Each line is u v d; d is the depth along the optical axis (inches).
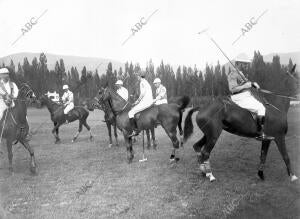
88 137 442.3
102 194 220.1
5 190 233.1
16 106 274.4
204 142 255.4
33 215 201.6
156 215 193.8
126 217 192.9
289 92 247.9
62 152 333.7
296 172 244.1
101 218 192.7
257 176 239.6
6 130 270.7
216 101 248.5
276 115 237.3
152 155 306.8
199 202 204.8
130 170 261.6
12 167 272.1
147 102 300.8
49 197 220.5
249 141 301.4
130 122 308.2
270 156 270.7
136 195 215.9
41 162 293.9
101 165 278.2
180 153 307.6
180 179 237.3
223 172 248.8
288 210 194.7
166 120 287.4
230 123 243.9
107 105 355.9
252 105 239.1
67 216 195.8
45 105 400.2
